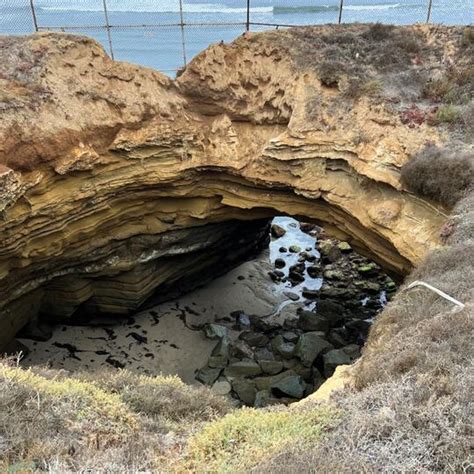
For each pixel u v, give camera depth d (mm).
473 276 9711
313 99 16344
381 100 15719
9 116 13383
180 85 17766
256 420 7207
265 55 17422
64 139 14141
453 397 6215
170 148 16391
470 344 7277
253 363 17344
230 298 21344
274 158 16219
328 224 17078
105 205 15797
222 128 17234
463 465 5277
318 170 16062
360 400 6875
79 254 16266
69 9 22547
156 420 8000
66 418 6980
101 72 15828
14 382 7336
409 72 16703
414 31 18266
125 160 15734
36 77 14461
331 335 18922
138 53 22109
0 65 14094
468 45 17312
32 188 13617
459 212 12531
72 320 18922
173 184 16859
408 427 5898
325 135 15828
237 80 17578
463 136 14641
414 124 15086
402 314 9727
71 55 15438
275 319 20484
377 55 17109
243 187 17484
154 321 19547
